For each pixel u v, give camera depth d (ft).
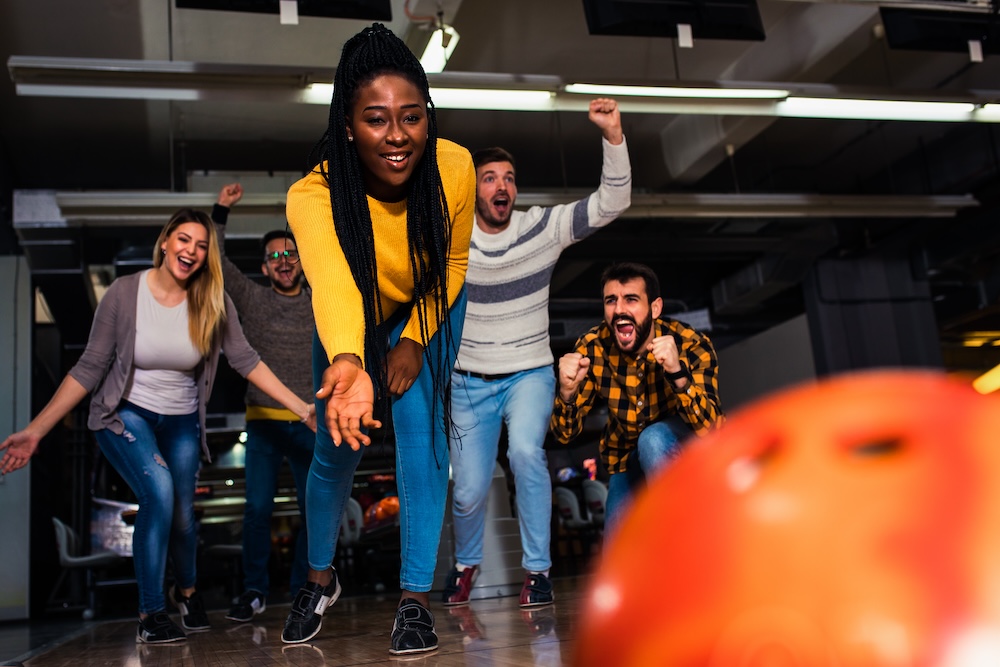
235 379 22.00
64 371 23.73
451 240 4.77
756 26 14.64
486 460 8.60
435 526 4.87
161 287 7.48
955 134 26.58
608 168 8.02
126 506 22.12
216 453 22.20
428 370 4.88
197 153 23.70
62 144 22.49
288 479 22.04
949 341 38.37
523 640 4.75
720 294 26.12
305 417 7.98
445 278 4.54
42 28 17.53
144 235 21.54
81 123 21.54
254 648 5.80
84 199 17.95
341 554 19.42
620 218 24.02
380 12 12.87
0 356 22.24
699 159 24.39
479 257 8.24
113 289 7.39
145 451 7.34
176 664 5.07
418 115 4.18
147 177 24.91
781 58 20.75
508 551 10.60
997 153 25.49
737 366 27.20
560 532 17.04
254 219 21.15
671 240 24.50
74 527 23.79
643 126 25.46
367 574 18.67
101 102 20.56
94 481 23.50
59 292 22.89
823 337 29.68
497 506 10.62
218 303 7.62
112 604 22.00
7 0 16.60
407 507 4.87
